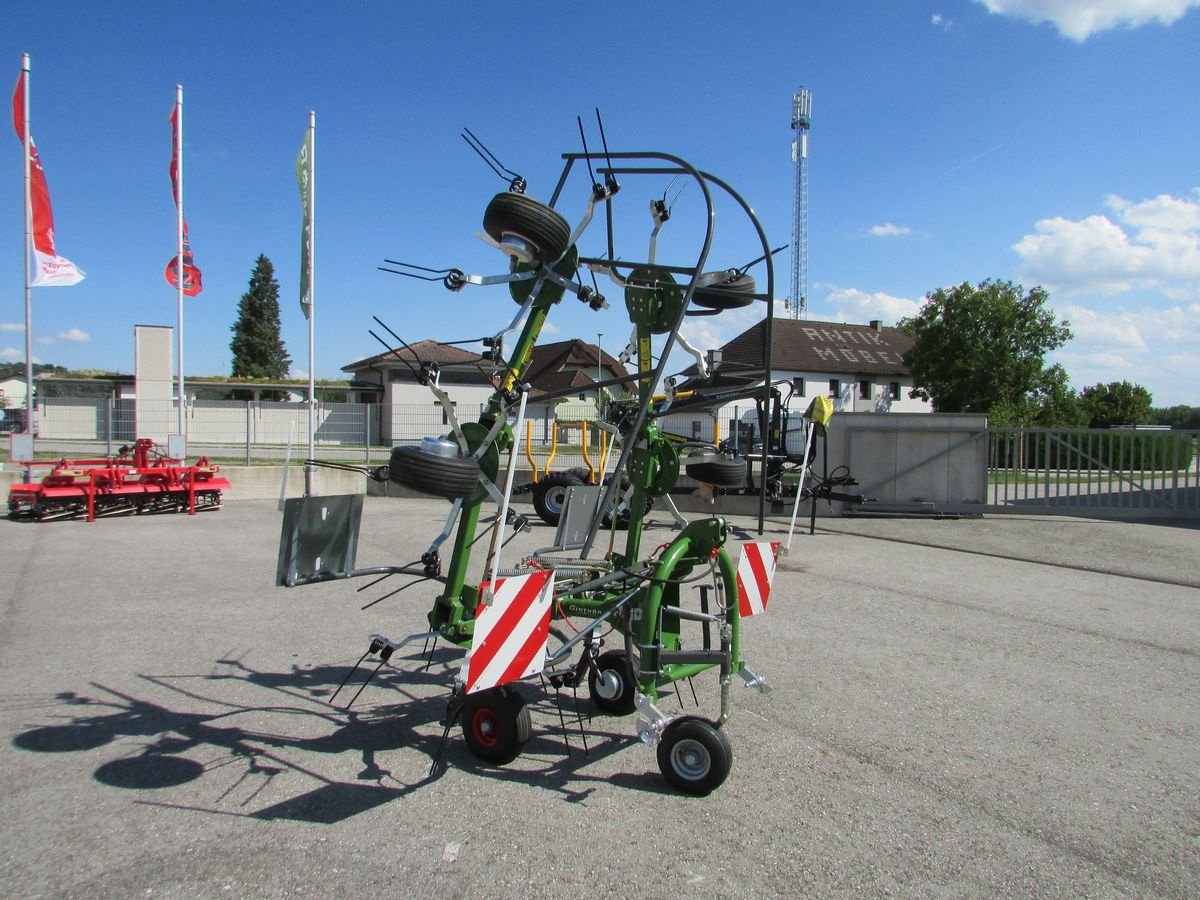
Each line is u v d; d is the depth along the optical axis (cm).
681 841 316
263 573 832
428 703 466
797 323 5353
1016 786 370
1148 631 644
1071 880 294
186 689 482
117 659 537
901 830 328
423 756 394
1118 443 1323
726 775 350
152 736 412
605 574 422
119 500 1291
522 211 377
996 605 730
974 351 3491
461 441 390
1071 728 440
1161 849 317
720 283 447
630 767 385
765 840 318
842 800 354
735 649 390
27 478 1316
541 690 489
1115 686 511
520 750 379
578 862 299
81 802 341
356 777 369
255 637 595
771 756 398
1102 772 386
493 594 330
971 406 3516
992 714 459
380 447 1891
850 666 544
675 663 387
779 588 793
